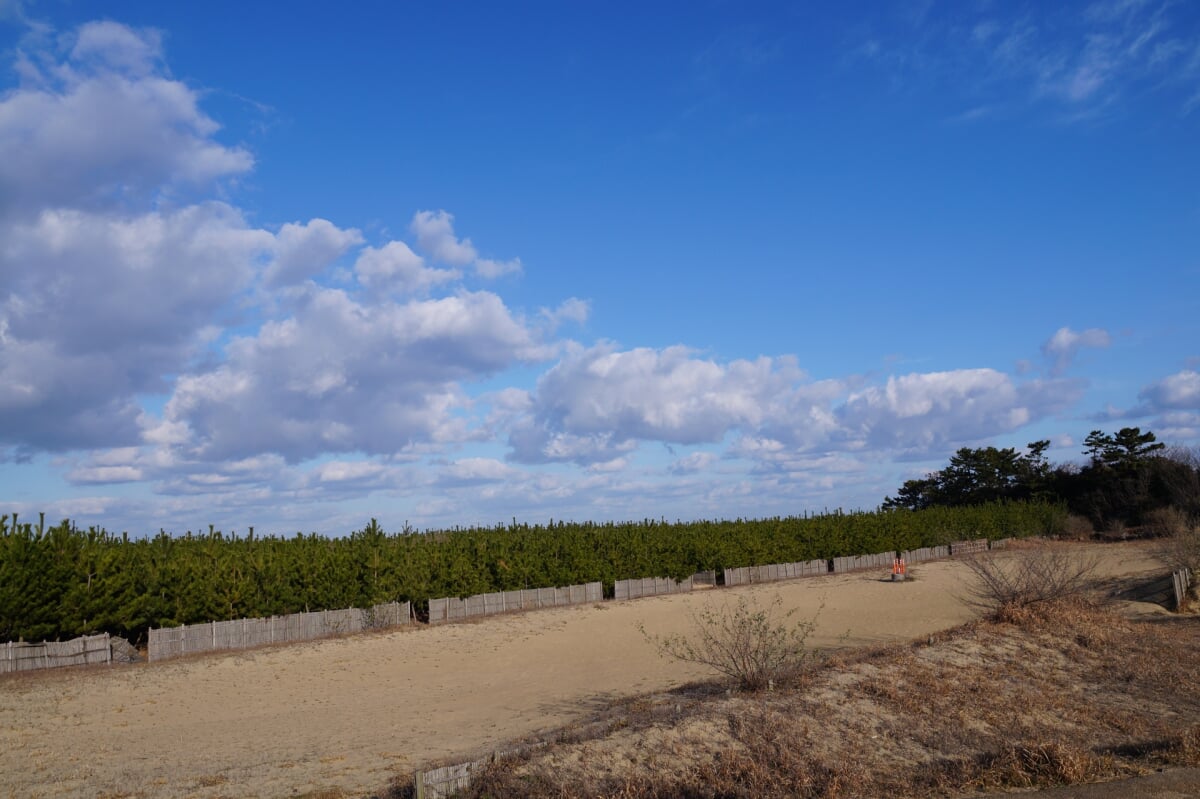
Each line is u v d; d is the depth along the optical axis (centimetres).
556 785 1109
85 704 2111
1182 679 1841
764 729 1343
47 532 2727
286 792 1227
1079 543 6969
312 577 3400
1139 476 7788
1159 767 1195
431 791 1085
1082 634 2161
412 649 3062
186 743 1675
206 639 2905
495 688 2344
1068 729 1504
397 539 4400
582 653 2953
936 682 1702
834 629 3197
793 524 6300
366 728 1806
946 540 7094
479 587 4050
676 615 3884
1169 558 3612
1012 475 9600
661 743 1274
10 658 2425
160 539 3600
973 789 1148
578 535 4925
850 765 1243
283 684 2427
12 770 1441
